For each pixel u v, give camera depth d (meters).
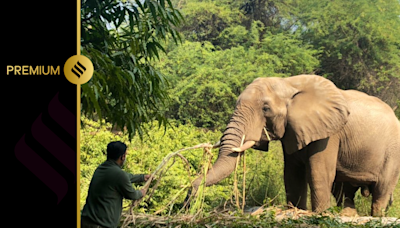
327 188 8.49
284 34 24.92
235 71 19.98
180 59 20.05
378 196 9.44
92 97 4.09
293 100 8.32
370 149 9.06
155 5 5.14
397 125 9.52
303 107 8.24
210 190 8.52
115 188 4.82
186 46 20.94
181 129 12.32
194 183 6.80
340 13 24.28
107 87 5.14
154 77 5.62
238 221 5.94
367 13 24.41
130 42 5.43
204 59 20.78
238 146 7.79
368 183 9.42
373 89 24.77
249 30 25.00
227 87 18.58
